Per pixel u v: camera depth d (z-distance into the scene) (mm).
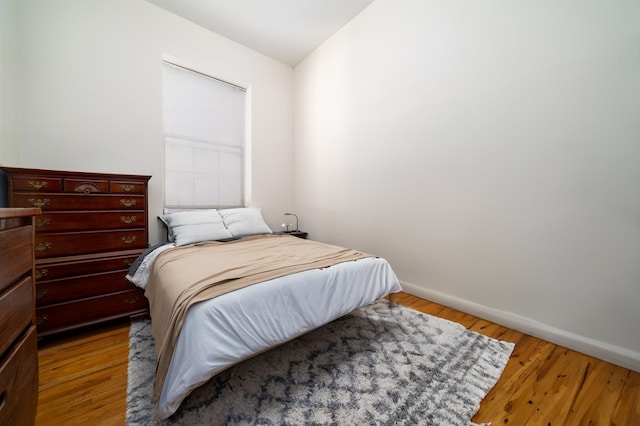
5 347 587
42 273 1497
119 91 2209
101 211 1776
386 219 2473
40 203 1562
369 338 1528
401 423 928
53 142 1930
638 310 1255
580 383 1153
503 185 1710
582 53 1388
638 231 1253
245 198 3248
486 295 1814
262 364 1272
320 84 3135
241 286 1070
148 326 1733
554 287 1514
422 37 2125
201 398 1043
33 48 1849
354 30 2688
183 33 2596
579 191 1416
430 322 1734
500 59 1698
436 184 2076
